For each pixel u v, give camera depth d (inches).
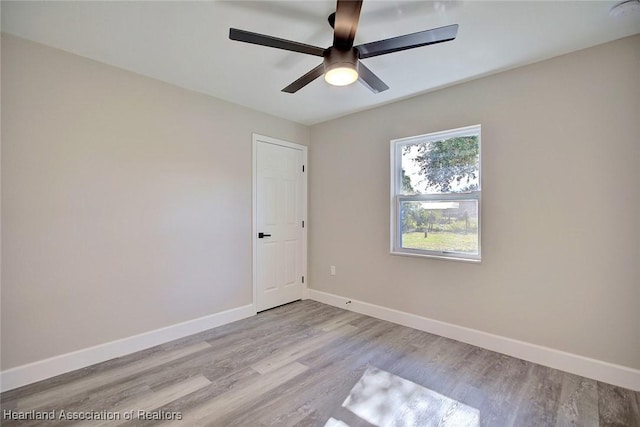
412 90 115.3
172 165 111.0
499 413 71.3
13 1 66.7
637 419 69.0
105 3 68.0
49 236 85.9
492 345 102.4
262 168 140.9
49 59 85.6
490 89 102.7
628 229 80.6
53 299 86.6
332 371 89.5
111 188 96.9
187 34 80.4
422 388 81.1
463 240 111.3
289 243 153.9
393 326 124.3
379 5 68.9
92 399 75.9
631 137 80.1
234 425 67.2
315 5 69.0
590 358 85.7
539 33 79.0
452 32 62.6
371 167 136.0
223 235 126.2
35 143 83.5
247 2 67.9
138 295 102.7
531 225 95.1
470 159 110.0
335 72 70.2
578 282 87.6
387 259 130.6
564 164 89.5
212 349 103.4
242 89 115.4
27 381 82.0
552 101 91.2
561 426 67.2
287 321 129.5
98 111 94.2
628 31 78.0
